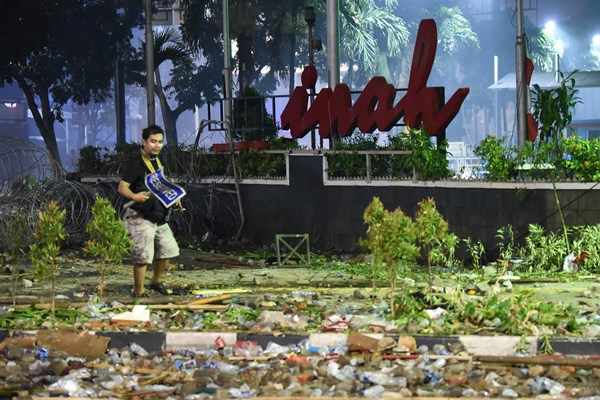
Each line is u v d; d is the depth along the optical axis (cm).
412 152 1825
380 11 6519
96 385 827
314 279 1497
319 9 5650
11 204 2030
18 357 923
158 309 1138
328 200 1989
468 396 770
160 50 4078
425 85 1916
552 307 1052
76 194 2159
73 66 5178
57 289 1380
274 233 2103
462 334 966
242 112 2456
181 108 5691
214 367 877
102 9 5059
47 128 5241
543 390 782
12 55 4622
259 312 1119
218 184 2214
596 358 877
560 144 1700
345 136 2072
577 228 1608
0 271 1627
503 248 1692
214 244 2150
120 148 2484
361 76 6494
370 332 970
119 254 1202
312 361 884
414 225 1122
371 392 774
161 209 1256
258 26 5747
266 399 750
